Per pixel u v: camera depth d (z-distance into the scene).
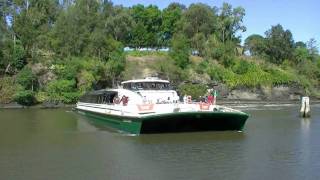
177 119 27.92
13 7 75.56
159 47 103.81
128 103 30.48
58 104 60.03
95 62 68.62
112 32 93.75
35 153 22.19
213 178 17.11
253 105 68.12
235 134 28.50
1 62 62.50
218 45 93.19
